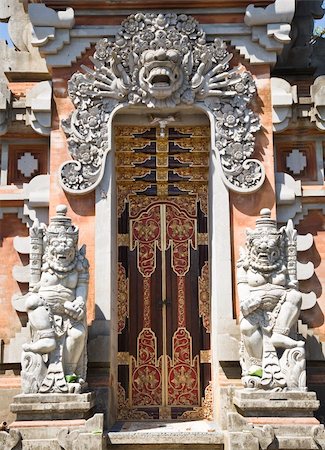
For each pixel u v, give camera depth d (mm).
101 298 11727
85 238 12070
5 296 12281
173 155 13047
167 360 12719
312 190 12555
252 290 10898
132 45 12438
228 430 9914
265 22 12617
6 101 12547
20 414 10062
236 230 12125
